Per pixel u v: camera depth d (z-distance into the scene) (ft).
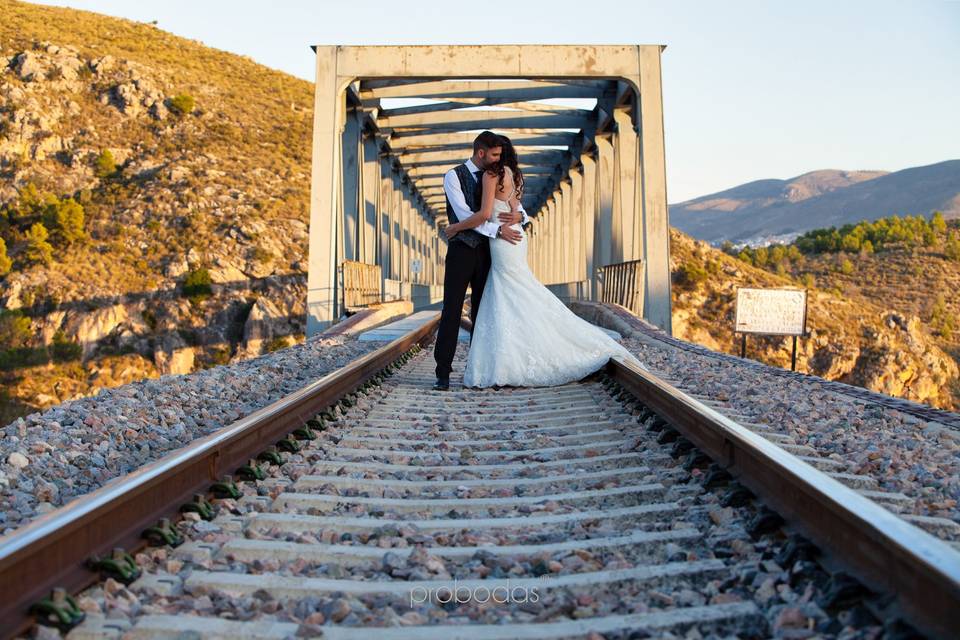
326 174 54.85
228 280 221.05
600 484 12.99
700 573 8.75
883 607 7.06
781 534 9.39
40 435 15.98
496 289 23.94
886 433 17.38
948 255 480.23
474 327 24.31
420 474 13.98
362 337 43.32
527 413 19.53
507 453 15.23
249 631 7.32
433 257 157.58
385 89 64.54
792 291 38.83
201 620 7.50
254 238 235.81
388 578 9.06
